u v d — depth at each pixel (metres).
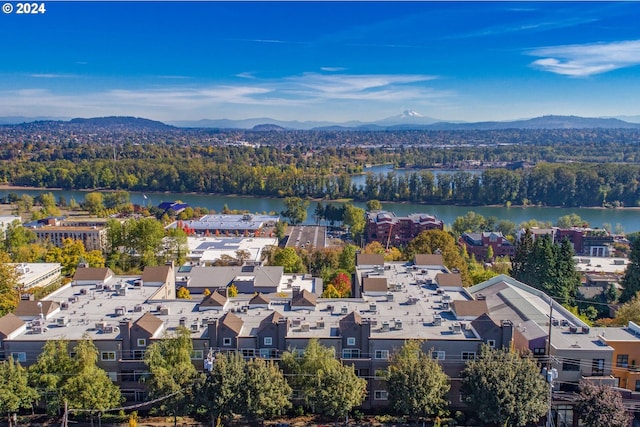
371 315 103.44
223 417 89.31
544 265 148.62
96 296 115.69
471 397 84.88
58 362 87.25
